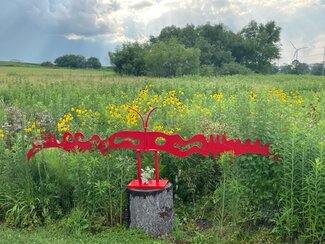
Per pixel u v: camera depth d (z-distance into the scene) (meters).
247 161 2.72
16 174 3.06
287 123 2.89
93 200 2.87
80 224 2.81
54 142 3.05
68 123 4.46
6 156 3.10
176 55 28.58
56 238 2.67
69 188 3.05
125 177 2.91
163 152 3.23
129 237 2.67
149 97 6.00
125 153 3.02
